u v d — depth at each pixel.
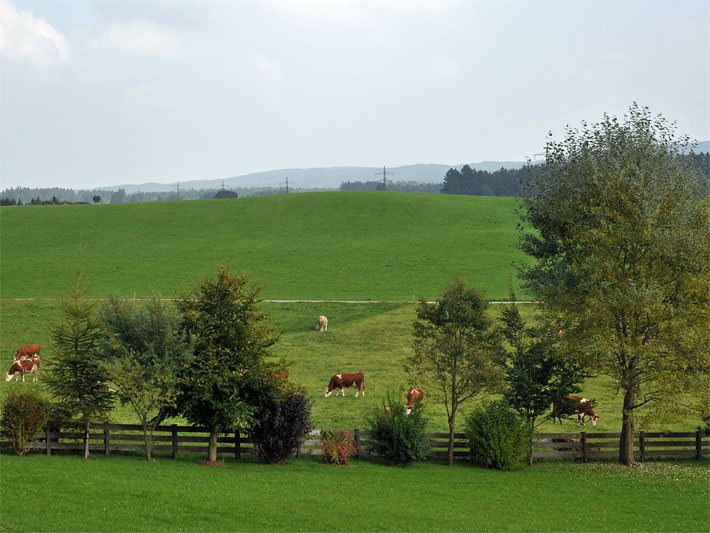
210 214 124.88
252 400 31.50
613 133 35.31
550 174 36.44
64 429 31.78
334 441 32.28
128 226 118.19
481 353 33.16
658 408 31.92
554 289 34.09
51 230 115.19
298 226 116.75
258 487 26.55
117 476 26.81
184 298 32.47
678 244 31.62
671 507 26.84
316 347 56.72
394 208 125.50
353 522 22.92
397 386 47.12
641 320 32.88
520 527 23.50
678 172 33.62
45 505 22.52
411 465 32.53
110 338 30.59
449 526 23.12
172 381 30.03
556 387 34.50
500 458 32.06
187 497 24.34
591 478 30.98
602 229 33.38
